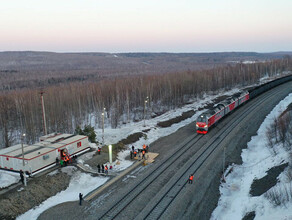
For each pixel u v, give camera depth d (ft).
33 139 182.70
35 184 96.07
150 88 296.30
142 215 80.07
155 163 122.11
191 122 204.54
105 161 125.59
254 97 272.31
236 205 86.48
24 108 202.69
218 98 306.96
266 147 135.44
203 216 82.07
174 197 90.02
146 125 191.21
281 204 74.18
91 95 276.62
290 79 385.09
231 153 131.23
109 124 230.07
